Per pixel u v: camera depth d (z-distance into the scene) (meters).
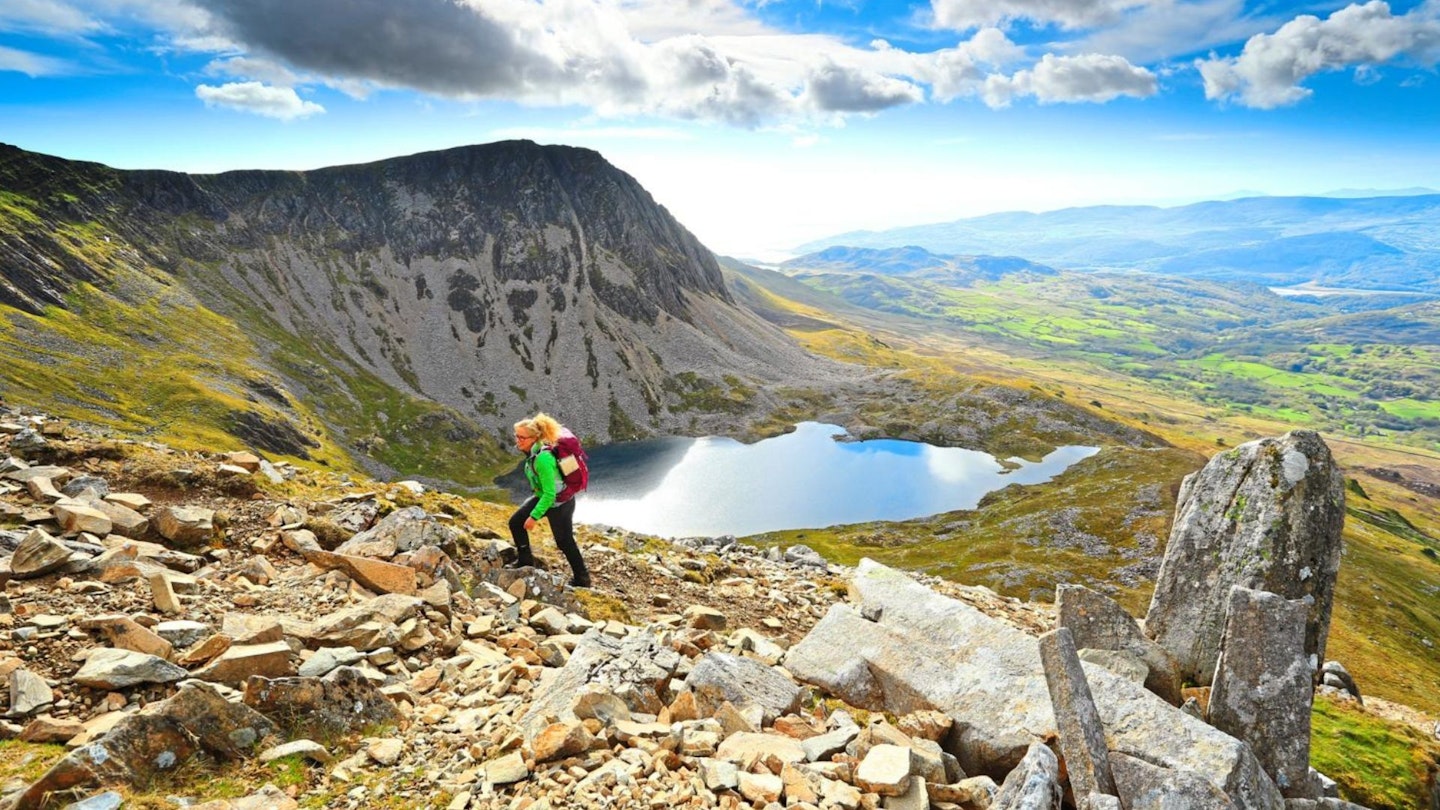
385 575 11.62
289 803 6.39
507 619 11.94
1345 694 20.44
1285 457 13.38
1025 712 9.08
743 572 19.31
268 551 12.34
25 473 12.63
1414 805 15.02
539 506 14.05
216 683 7.81
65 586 9.32
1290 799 8.83
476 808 6.53
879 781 7.25
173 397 199.25
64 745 6.70
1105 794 7.30
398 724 8.21
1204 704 11.56
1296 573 12.73
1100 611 11.88
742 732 8.19
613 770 7.00
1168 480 168.62
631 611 14.55
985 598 22.28
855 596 14.12
